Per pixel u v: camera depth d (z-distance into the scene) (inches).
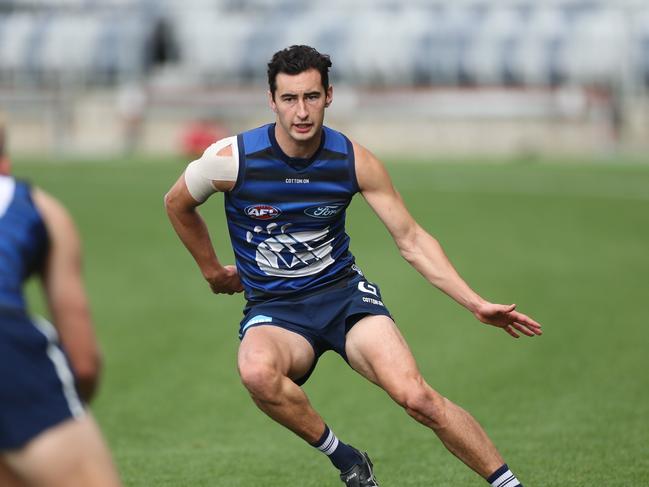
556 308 1622.8
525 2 5511.8
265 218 719.1
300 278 730.8
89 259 2127.2
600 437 950.4
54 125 5413.4
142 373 1263.5
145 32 5812.0
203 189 720.3
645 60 5009.8
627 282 1835.6
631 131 4923.7
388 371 686.5
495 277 1897.1
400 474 844.0
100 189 3334.2
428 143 5009.8
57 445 465.1
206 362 1318.9
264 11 5930.1
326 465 873.5
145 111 5241.1
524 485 804.0
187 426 1032.8
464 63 5305.1
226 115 5162.4
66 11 6186.0
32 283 1831.9
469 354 1339.8
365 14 5708.7
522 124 4891.7
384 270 1987.0
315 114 684.7
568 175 3639.3
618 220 2635.3
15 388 462.9
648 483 804.0
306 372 727.7
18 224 478.3
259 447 945.5
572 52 5147.6
